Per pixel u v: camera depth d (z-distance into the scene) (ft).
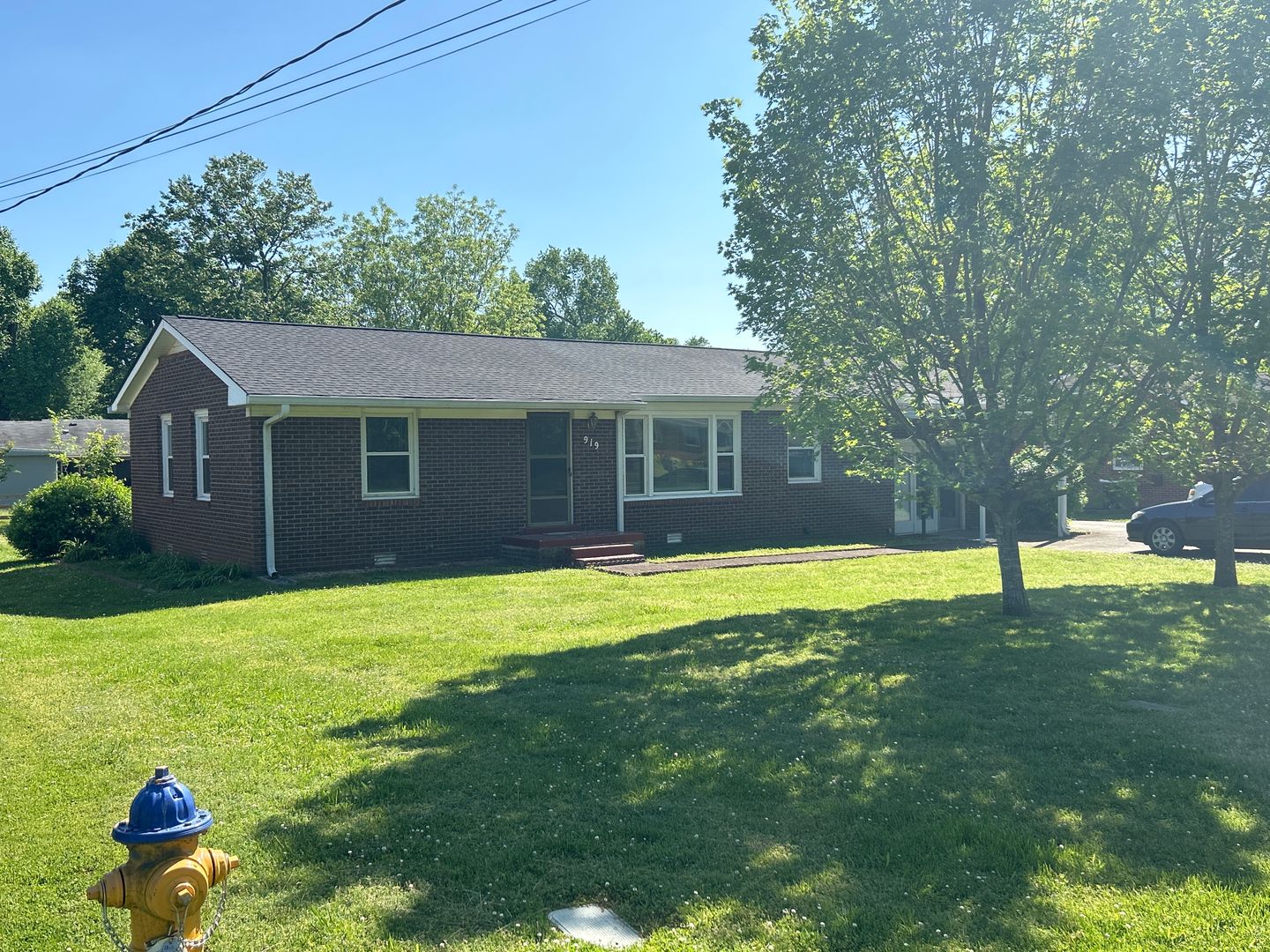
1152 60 31.53
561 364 67.87
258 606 42.80
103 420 159.74
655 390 65.21
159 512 65.21
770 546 66.74
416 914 14.01
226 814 17.72
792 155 34.37
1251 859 15.20
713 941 13.07
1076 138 31.91
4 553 72.79
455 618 38.91
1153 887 14.34
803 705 24.85
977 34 33.65
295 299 185.98
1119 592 43.80
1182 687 26.13
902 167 35.35
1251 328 32.37
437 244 169.68
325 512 53.42
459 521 57.98
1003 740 21.62
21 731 23.32
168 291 176.14
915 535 76.07
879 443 38.04
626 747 21.52
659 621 38.19
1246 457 41.32
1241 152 34.60
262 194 192.44
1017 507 37.35
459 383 57.72
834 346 36.01
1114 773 19.36
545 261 252.42
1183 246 36.47
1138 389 34.17
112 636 36.40
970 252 32.91
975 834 16.29
